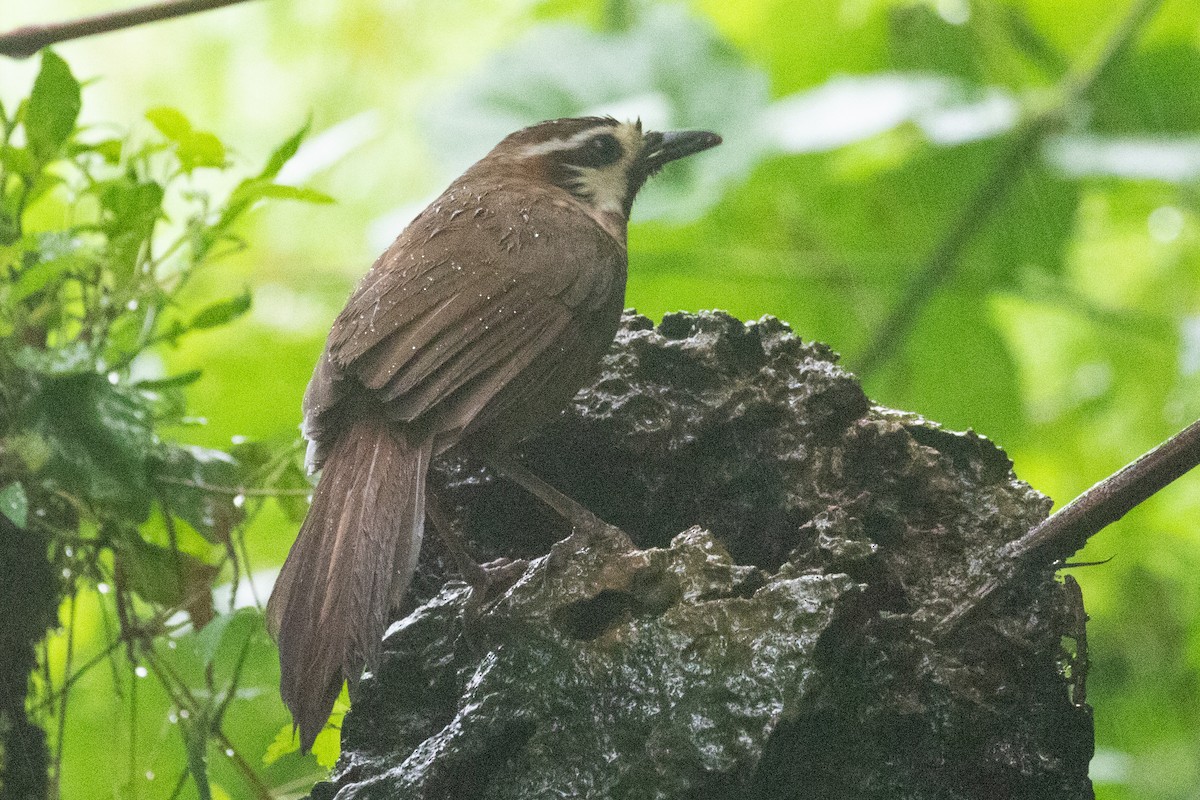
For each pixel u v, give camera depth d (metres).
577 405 8.37
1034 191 16.73
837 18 17.45
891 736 6.89
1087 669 7.39
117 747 9.80
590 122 10.52
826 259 16.20
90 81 8.71
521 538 8.54
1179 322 15.88
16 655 8.59
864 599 7.00
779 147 14.82
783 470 7.95
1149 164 15.18
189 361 13.91
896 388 16.45
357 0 18.34
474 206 8.66
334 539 6.90
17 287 8.38
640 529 8.41
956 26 17.38
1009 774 7.15
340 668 6.45
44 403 8.29
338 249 16.78
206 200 8.91
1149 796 16.06
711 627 6.76
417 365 7.62
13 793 8.51
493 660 7.09
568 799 6.71
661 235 16.20
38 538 8.61
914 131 16.42
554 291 8.17
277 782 9.72
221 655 9.25
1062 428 18.20
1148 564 16.72
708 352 8.20
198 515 8.85
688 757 6.53
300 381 14.43
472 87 15.77
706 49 15.54
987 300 16.38
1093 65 15.55
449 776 6.94
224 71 18.34
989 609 7.33
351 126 14.91
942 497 7.75
